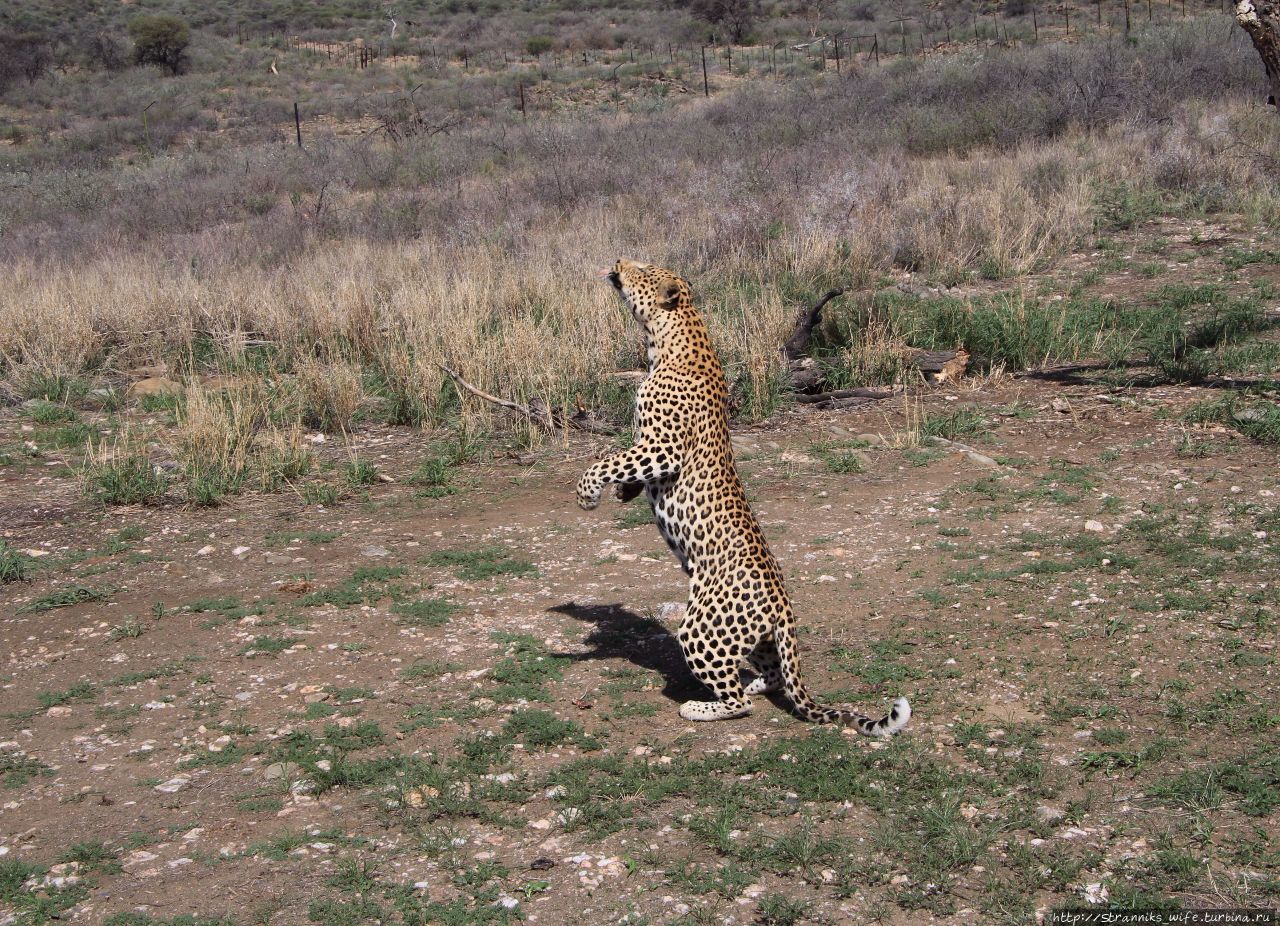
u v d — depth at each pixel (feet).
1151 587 21.97
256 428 36.42
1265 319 41.14
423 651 21.59
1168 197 62.44
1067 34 149.69
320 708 19.45
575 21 225.97
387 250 61.41
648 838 15.30
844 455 31.14
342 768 17.28
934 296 48.91
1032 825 14.90
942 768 16.52
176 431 36.83
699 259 55.21
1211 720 17.28
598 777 16.85
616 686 19.89
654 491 19.03
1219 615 20.62
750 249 55.88
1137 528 24.94
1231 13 139.33
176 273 59.67
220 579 25.57
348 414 37.45
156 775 17.66
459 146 100.73
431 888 14.44
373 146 110.22
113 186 96.32
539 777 17.01
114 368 46.39
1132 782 15.84
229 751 18.24
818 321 40.81
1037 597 21.99
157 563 26.68
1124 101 81.25
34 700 20.29
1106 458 29.66
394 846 15.47
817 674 19.74
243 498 31.40
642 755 17.46
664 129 99.76
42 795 17.16
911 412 35.12
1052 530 25.36
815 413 36.22
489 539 27.35
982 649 20.12
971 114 83.46
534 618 22.85
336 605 23.81
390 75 171.22
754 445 32.91
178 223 80.59
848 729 17.94
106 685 20.70
